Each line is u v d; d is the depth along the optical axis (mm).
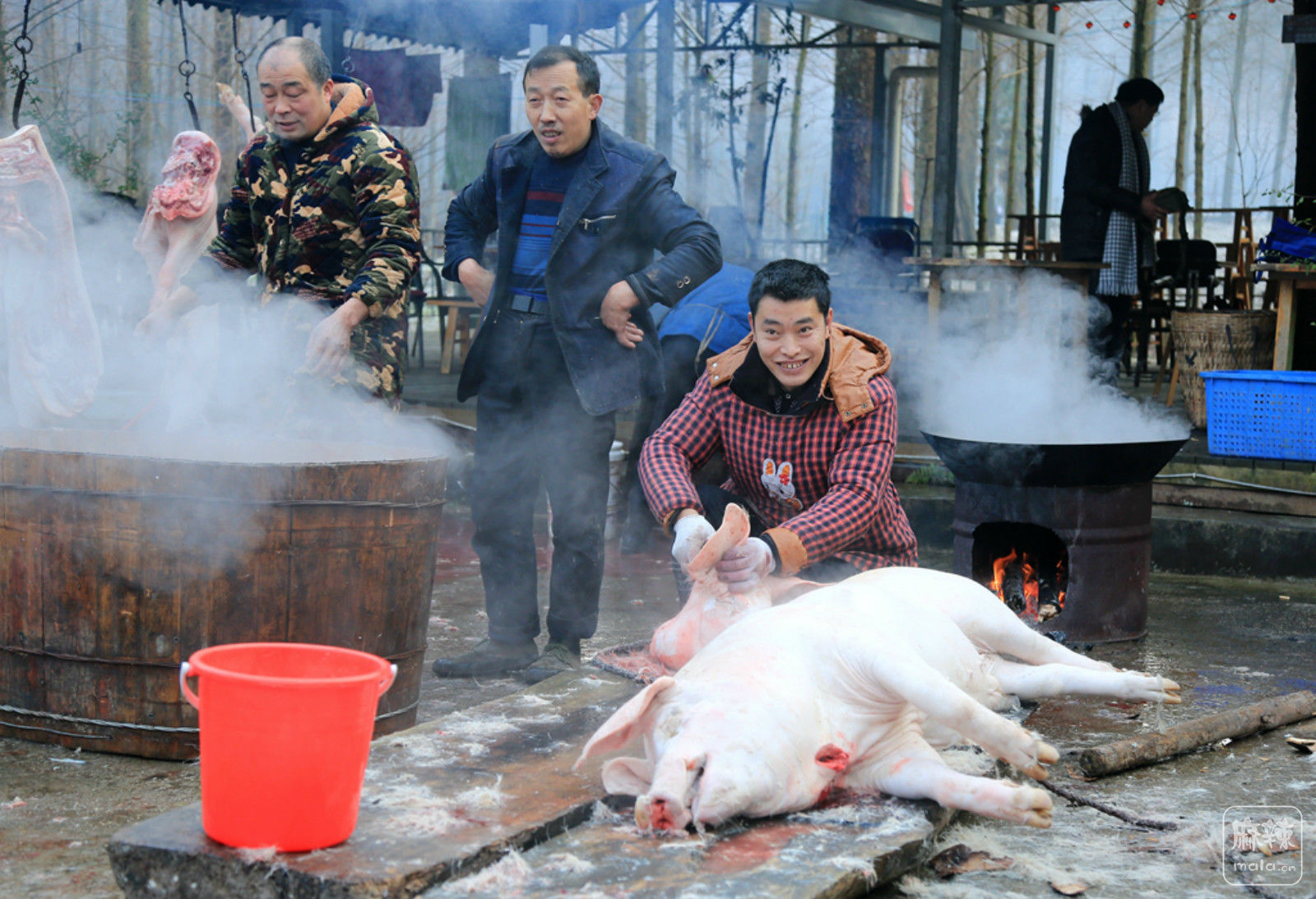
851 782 2711
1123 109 8750
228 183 18719
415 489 3383
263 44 19938
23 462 3203
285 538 3150
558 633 4164
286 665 2473
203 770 2293
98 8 17844
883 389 3541
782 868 2307
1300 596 5633
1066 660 3281
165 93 20469
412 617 3441
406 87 10914
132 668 3182
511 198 4098
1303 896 2416
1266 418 5191
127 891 2299
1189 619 5117
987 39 17031
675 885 2230
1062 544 4941
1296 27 7020
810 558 3277
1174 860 2615
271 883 2201
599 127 4027
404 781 2695
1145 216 8711
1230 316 7738
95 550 3162
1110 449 4445
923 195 16000
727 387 3715
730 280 6668
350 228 4105
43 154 4621
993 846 2693
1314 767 3201
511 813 2492
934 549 6801
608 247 4004
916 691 2561
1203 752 3322
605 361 3992
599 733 2559
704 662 2693
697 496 3602
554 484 4105
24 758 3191
